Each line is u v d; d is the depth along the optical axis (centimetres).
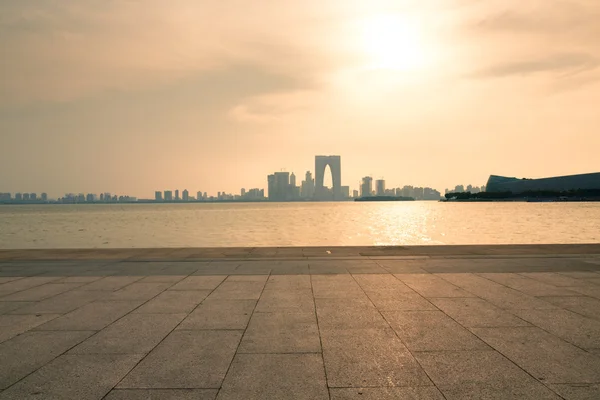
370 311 708
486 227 5250
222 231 4797
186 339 571
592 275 1032
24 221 8338
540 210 12494
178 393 408
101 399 396
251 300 797
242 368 470
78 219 9156
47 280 1026
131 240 3638
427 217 8862
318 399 394
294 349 530
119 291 891
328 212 13412
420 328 611
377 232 4541
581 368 462
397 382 430
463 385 421
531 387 416
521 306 733
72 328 625
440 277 1020
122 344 553
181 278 1038
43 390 417
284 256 1412
